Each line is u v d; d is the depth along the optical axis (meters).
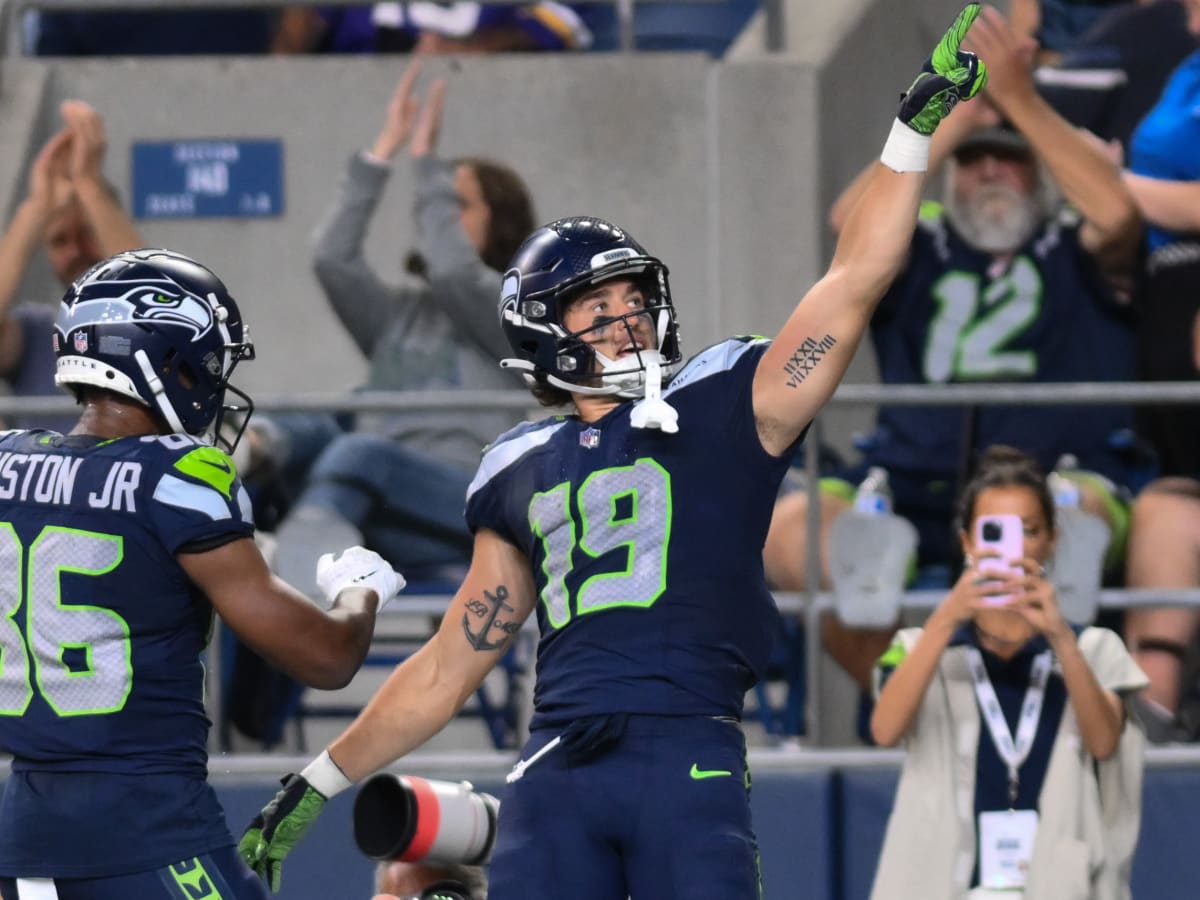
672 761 10.98
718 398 11.40
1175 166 21.02
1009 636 16.69
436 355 21.61
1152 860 18.86
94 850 11.22
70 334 11.67
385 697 12.38
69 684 11.30
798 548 19.84
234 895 11.44
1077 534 18.56
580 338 11.56
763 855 19.09
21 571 11.38
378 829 13.28
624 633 11.18
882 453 20.67
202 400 11.88
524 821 11.28
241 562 11.46
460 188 21.72
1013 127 20.67
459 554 20.69
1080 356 20.77
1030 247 20.81
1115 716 16.36
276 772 19.31
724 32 27.41
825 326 11.17
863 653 19.73
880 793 19.03
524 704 20.53
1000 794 16.48
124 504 11.32
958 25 11.02
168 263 11.92
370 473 20.27
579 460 11.50
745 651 11.37
